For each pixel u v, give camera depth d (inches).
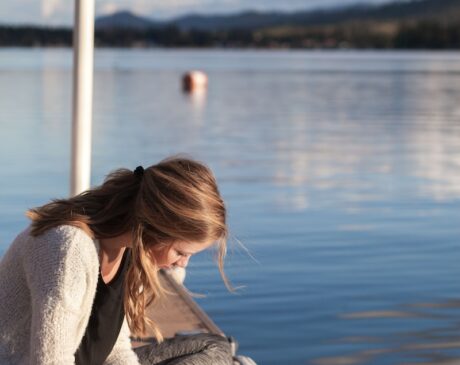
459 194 502.9
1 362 99.3
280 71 2898.6
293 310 265.6
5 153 649.6
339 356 227.1
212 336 128.1
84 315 99.0
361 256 340.2
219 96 1514.5
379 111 1218.0
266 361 222.2
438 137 862.5
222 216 99.1
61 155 641.6
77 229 97.7
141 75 2341.3
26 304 99.0
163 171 98.0
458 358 227.6
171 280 228.5
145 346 125.4
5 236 362.0
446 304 276.2
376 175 579.5
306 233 383.2
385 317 261.0
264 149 730.8
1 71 2274.9
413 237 379.2
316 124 1000.2
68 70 2397.9
